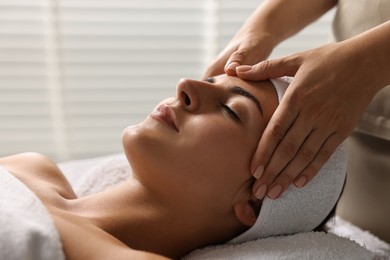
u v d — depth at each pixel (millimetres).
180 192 1017
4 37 2068
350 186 1387
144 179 1035
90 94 2180
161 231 1025
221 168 1010
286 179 999
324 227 1178
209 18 2168
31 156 1184
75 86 2160
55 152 2240
